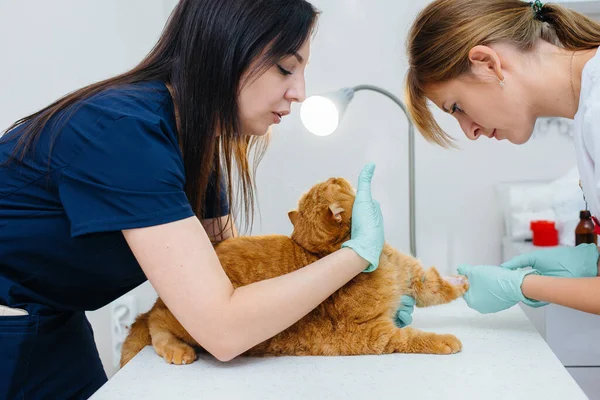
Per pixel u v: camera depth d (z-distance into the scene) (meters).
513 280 1.07
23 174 0.91
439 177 1.90
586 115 0.95
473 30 1.03
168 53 0.98
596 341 1.38
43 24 1.85
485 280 1.10
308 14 0.95
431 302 1.12
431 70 1.08
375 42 1.86
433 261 1.93
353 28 1.86
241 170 1.12
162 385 0.89
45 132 0.90
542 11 1.10
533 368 0.89
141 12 1.86
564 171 1.87
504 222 1.89
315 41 1.88
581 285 1.00
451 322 1.14
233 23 0.89
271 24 0.90
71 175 0.85
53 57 1.86
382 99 1.88
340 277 0.94
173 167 0.86
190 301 0.84
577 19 1.08
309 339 1.00
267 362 0.97
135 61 1.88
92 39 1.86
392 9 1.85
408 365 0.93
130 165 0.83
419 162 1.90
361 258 0.96
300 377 0.90
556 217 1.76
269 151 1.91
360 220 1.02
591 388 1.40
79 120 0.87
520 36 1.04
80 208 0.85
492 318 1.16
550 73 1.04
